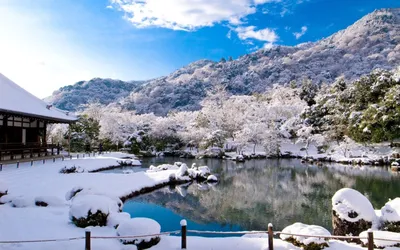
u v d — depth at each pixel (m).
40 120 20.81
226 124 39.75
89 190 8.72
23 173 14.37
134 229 5.55
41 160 20.06
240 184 16.86
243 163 27.50
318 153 32.38
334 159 27.12
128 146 36.06
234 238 5.87
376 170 21.14
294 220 10.06
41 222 6.91
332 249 5.43
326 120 35.19
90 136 34.09
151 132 38.75
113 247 5.41
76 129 33.25
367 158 24.83
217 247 5.45
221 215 10.77
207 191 14.99
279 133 37.31
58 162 19.75
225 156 32.34
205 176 18.09
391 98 26.12
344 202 6.84
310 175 19.64
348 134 29.94
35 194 10.12
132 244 5.47
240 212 11.15
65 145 32.84
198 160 30.38
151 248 5.45
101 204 6.89
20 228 6.44
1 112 15.16
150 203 12.43
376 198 12.74
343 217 6.66
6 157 18.23
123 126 40.03
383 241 5.41
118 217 7.02
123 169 21.80
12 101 17.95
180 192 14.66
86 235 4.96
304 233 5.64
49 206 8.54
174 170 19.05
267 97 53.88
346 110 31.94
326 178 18.25
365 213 6.55
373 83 30.52
